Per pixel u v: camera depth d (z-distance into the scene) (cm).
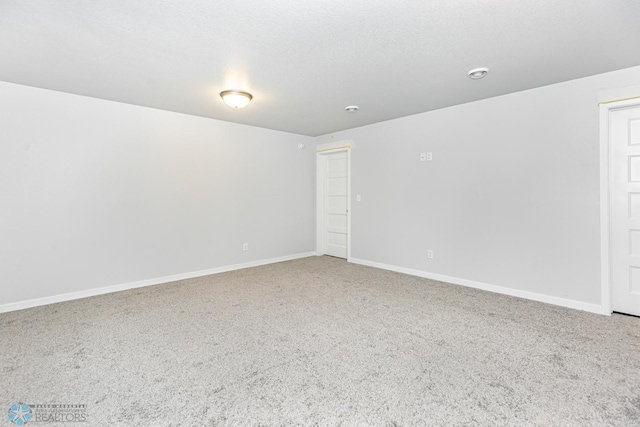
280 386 182
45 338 243
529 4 179
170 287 383
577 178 298
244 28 205
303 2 177
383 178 470
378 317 284
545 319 276
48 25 200
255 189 503
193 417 157
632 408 161
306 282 403
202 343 235
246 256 494
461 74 285
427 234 420
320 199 591
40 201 322
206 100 361
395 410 161
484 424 151
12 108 306
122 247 374
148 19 194
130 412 160
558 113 308
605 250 284
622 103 272
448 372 195
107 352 221
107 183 362
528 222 330
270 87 318
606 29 207
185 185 425
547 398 169
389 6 181
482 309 302
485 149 360
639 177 276
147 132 390
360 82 304
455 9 184
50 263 328
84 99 346
